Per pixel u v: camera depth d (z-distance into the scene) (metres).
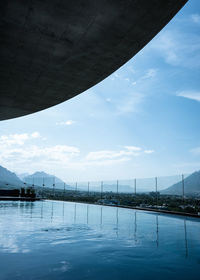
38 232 6.21
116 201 19.89
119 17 5.14
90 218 9.86
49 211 12.82
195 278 3.12
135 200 18.00
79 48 6.37
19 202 21.33
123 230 6.85
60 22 5.30
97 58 6.90
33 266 3.45
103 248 4.64
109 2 4.70
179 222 8.84
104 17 5.13
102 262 3.75
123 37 5.87
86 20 5.22
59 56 6.79
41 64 7.30
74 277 3.07
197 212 11.55
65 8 4.87
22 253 4.14
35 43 6.16
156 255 4.20
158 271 3.38
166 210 13.19
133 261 3.84
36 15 5.10
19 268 3.34
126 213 12.57
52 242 5.07
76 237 5.68
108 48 6.36
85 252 4.33
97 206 19.17
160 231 6.75
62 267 3.45
